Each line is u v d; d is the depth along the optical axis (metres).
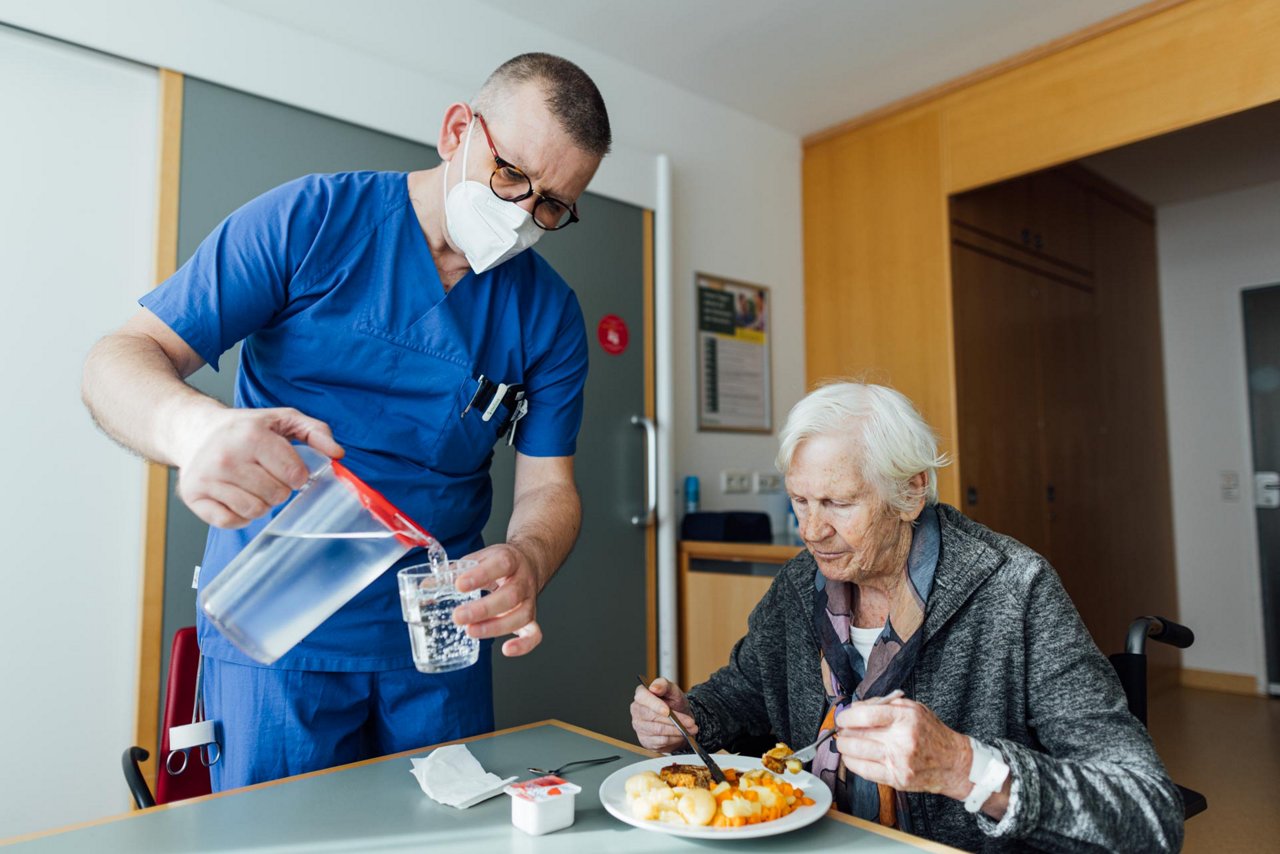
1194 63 2.51
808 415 1.10
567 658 2.51
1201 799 1.31
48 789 1.73
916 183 3.21
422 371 1.17
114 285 1.85
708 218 3.20
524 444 1.34
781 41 2.82
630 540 2.70
